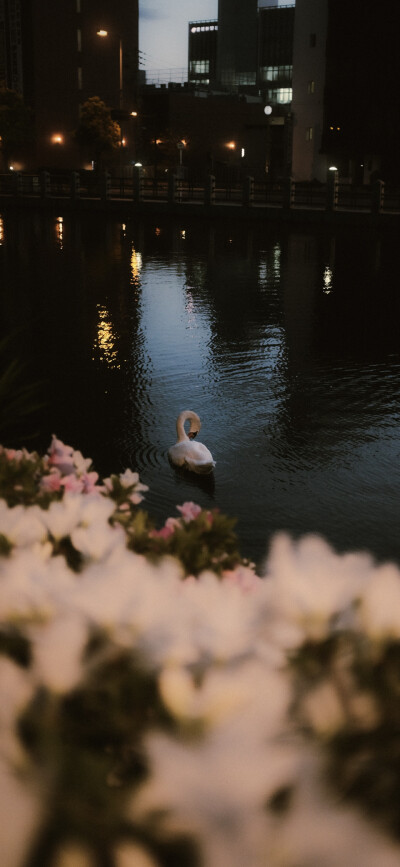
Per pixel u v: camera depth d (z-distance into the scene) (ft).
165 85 326.24
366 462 25.96
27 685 2.74
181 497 22.98
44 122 233.55
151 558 5.36
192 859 2.23
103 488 8.60
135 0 251.60
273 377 37.24
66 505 5.39
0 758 2.48
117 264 78.89
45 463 9.02
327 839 2.14
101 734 2.68
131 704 2.71
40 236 106.42
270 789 2.23
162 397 33.35
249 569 7.22
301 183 142.31
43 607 3.00
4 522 5.15
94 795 2.33
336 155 200.03
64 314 52.19
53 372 37.32
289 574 2.89
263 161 293.43
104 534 4.41
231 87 428.15
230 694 2.49
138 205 157.28
